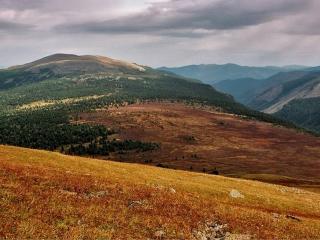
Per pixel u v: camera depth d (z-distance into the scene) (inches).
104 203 1467.8
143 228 1311.5
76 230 1170.6
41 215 1233.4
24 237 1063.0
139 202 1577.3
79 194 1535.4
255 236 1451.8
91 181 1737.2
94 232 1182.3
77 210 1333.7
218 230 1453.0
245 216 1696.6
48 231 1128.2
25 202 1304.1
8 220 1141.1
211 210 1654.8
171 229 1339.8
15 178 1549.0
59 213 1278.3
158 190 1843.0
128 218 1364.4
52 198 1397.6
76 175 1846.7
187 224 1422.2
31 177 1603.1
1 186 1402.6
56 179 1647.4
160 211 1507.1
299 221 1879.9
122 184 1808.6
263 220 1699.1
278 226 1656.0
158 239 1254.3
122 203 1518.2
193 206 1660.9
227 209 1759.4
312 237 1609.3
